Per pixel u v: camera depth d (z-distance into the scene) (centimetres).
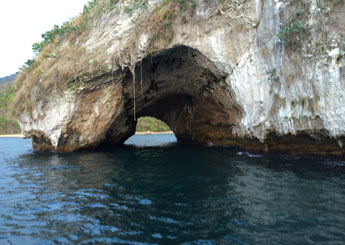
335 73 754
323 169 749
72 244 347
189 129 1931
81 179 724
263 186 594
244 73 1034
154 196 545
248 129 1095
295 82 859
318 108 803
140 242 348
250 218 416
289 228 377
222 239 350
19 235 376
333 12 764
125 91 1420
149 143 2277
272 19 902
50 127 1352
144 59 1267
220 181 655
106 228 393
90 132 1388
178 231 378
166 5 1159
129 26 1283
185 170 816
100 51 1309
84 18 1559
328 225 384
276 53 898
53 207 491
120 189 607
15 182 706
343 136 765
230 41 1058
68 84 1292
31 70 1633
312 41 799
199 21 1099
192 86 1495
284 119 909
